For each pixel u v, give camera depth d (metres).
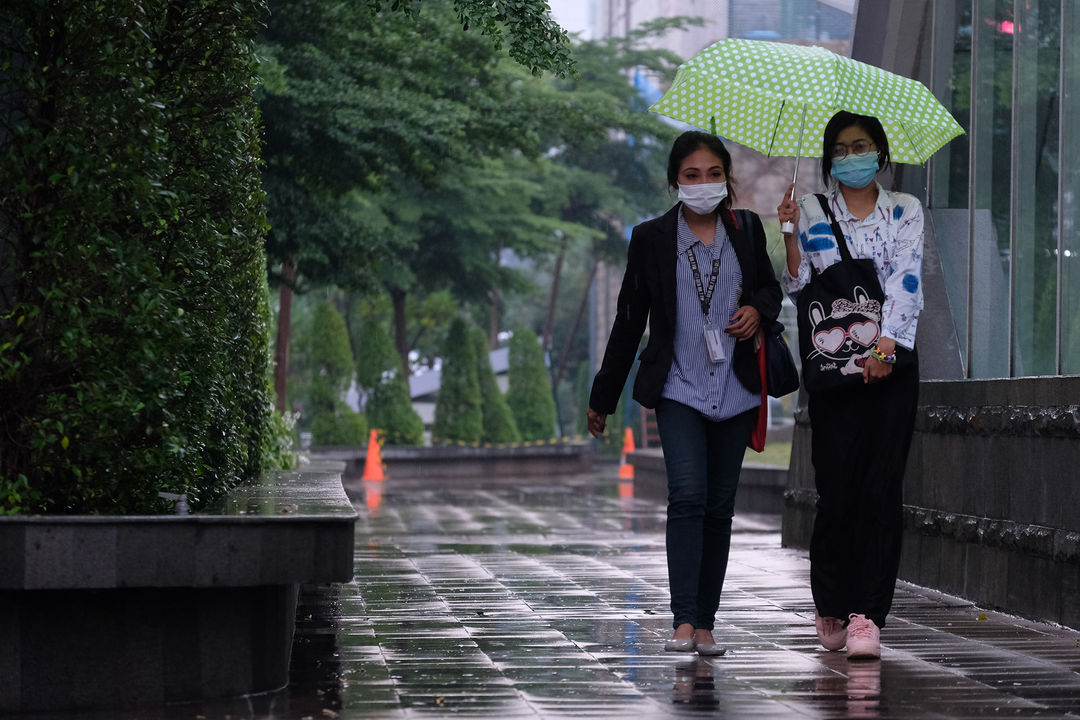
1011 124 23.59
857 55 28.31
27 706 11.41
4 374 12.35
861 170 14.99
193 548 11.40
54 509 13.78
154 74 13.90
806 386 15.10
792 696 12.34
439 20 48.94
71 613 11.52
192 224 14.53
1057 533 17.48
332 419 88.81
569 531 37.38
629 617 17.75
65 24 12.84
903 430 14.93
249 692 12.14
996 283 24.08
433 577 23.02
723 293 14.96
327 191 50.75
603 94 69.56
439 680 13.05
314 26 46.19
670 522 14.95
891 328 14.77
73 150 12.34
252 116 18.12
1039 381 18.38
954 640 16.19
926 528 22.08
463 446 97.12
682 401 14.86
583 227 103.12
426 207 95.62
